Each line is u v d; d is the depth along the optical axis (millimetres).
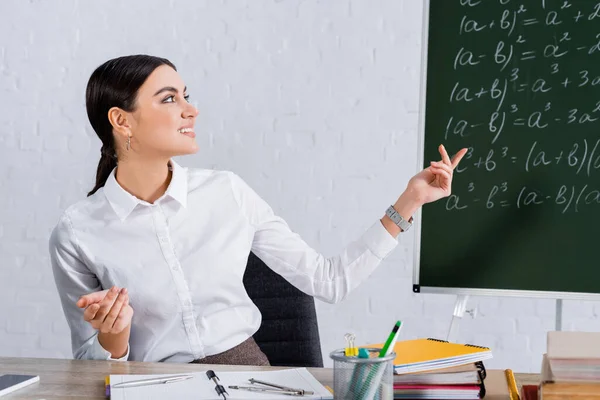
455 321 2102
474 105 2109
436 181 1654
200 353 1671
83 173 2922
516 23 2096
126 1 2896
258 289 2023
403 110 2781
